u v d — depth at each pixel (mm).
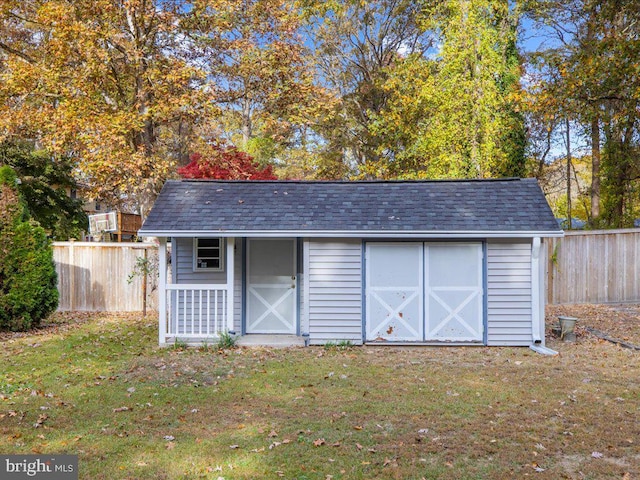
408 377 7051
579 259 14703
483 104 15539
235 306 10297
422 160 19297
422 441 4754
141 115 12578
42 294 11078
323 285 9500
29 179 18344
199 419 5359
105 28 12500
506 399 6004
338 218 9438
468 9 15727
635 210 20625
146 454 4461
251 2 14266
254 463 4277
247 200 10203
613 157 18250
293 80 14766
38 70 12617
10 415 5430
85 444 4680
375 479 4008
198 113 13188
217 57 14297
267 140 22938
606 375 7102
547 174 22656
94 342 9664
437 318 9406
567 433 4941
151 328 11359
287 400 6008
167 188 10664
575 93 14266
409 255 9438
